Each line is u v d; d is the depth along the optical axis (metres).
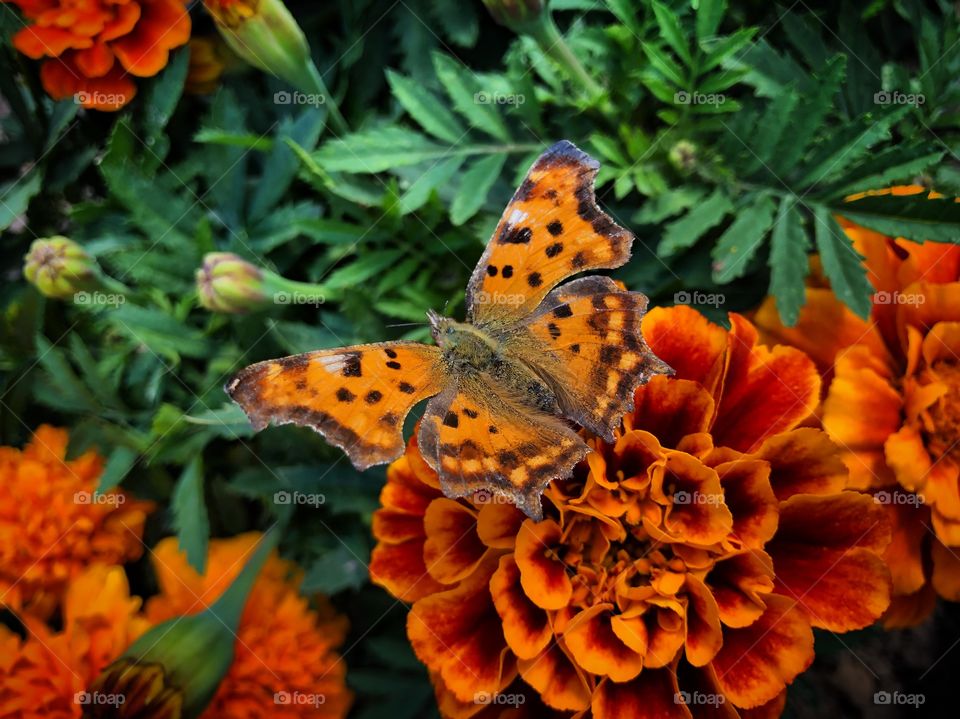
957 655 0.18
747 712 0.12
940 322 0.13
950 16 0.15
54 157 0.17
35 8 0.15
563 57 0.14
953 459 0.13
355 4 0.16
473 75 0.15
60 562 0.15
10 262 0.17
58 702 0.14
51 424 0.16
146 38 0.15
